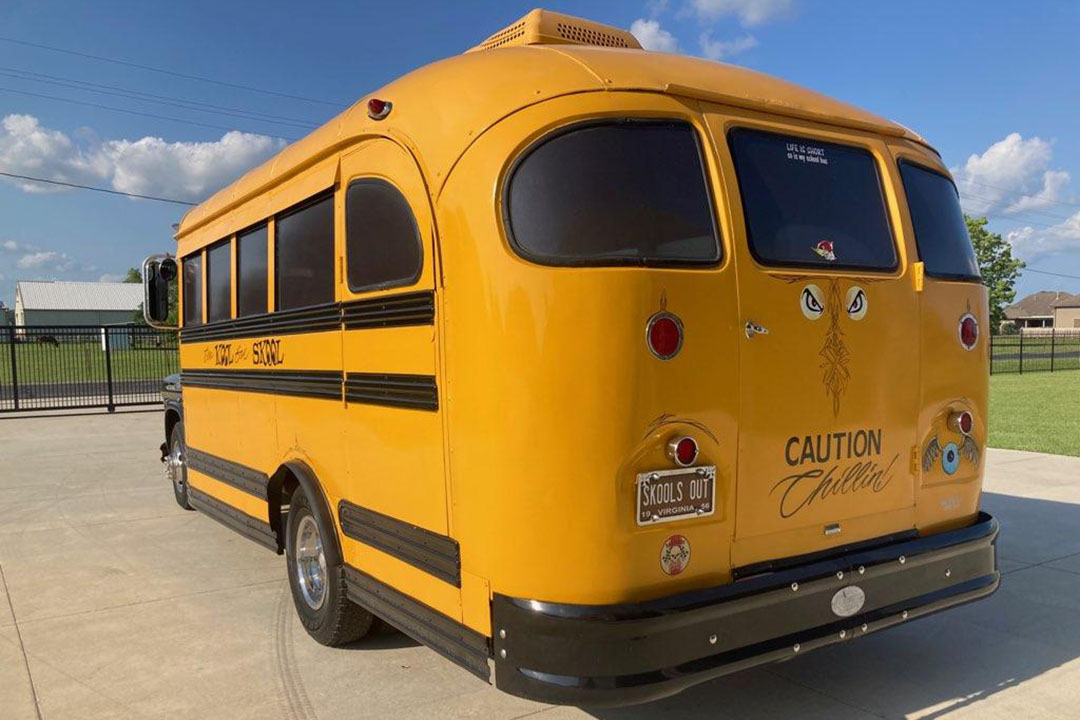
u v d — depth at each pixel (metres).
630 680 2.62
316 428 4.07
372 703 3.64
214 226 5.63
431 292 3.04
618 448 2.65
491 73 3.05
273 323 4.56
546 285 2.66
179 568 5.75
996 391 19.75
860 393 3.22
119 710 3.60
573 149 2.77
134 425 14.65
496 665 2.78
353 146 3.63
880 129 3.51
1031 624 4.52
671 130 2.91
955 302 3.58
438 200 2.99
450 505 2.99
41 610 4.89
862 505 3.28
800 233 3.12
